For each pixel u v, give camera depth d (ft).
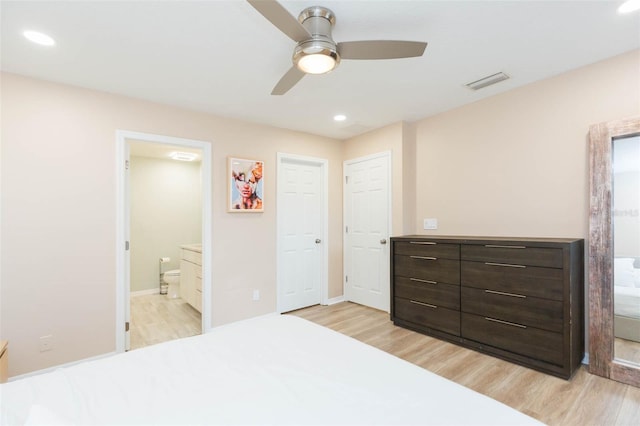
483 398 3.25
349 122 12.04
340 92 9.21
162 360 4.21
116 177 8.89
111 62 7.23
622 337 7.07
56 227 8.00
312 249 13.76
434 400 3.21
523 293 7.72
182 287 14.43
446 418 2.91
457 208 10.73
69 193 8.20
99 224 8.59
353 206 14.08
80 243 8.31
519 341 7.81
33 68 7.40
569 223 8.14
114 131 8.92
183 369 3.96
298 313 12.60
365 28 6.15
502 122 9.48
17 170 7.57
